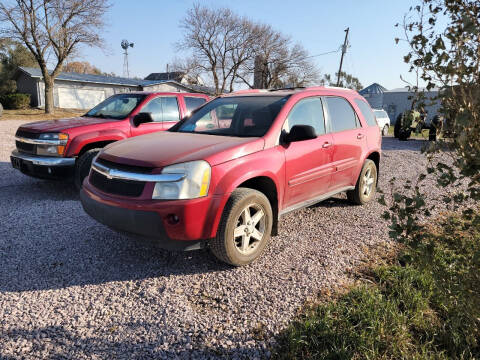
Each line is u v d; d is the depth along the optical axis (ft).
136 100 21.94
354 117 17.03
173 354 7.66
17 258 11.70
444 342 8.14
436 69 6.36
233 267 11.43
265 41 141.59
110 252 12.31
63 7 87.97
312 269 11.28
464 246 7.83
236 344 7.97
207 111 15.07
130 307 9.29
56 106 110.52
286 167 12.45
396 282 10.28
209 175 10.22
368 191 18.40
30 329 8.37
